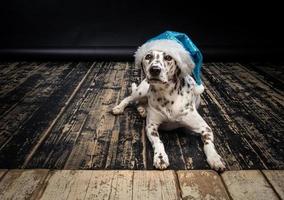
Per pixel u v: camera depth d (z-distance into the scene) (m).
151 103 2.16
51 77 3.72
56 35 5.02
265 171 1.81
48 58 4.52
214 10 4.97
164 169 1.82
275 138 2.21
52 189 1.65
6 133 2.29
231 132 2.30
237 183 1.70
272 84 3.44
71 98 3.00
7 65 4.32
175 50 2.04
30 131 2.32
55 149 2.07
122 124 2.43
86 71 3.99
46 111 2.69
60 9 5.06
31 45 4.80
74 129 2.35
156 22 4.99
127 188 1.66
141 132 2.30
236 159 1.94
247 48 4.56
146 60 2.08
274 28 4.92
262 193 1.62
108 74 3.83
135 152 2.02
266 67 4.18
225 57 4.48
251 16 4.93
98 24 5.04
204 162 1.90
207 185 1.68
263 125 2.41
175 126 2.23
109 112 2.66
